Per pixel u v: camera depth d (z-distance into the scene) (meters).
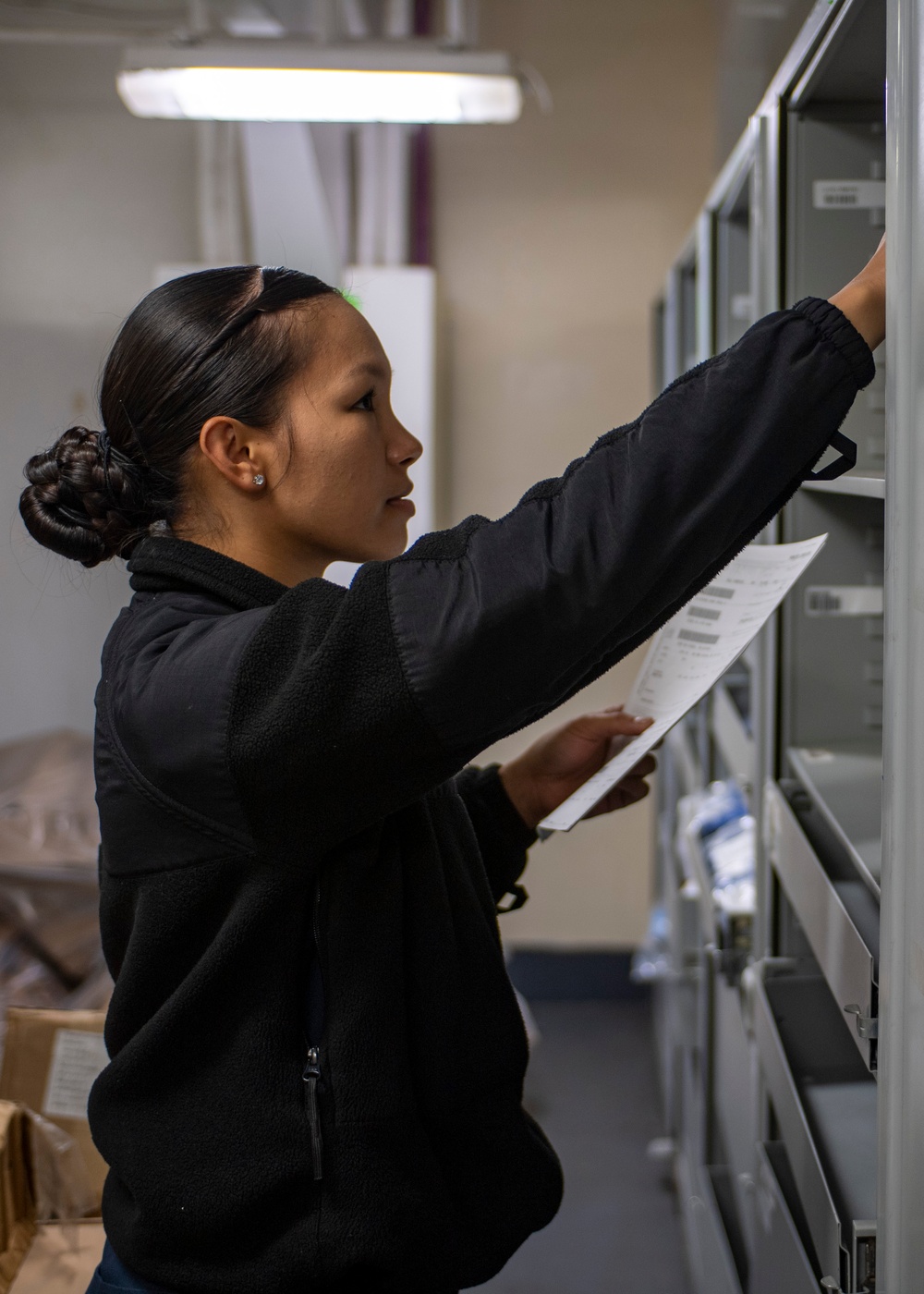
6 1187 1.28
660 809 3.17
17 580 3.33
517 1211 0.90
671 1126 2.61
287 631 0.76
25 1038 1.45
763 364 0.71
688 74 3.36
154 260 3.39
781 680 1.41
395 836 0.86
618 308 3.45
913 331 0.75
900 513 0.77
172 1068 0.82
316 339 0.84
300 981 0.82
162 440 0.86
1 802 2.62
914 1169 0.78
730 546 0.74
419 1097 0.86
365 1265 0.81
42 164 3.34
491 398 3.48
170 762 0.77
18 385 3.36
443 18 3.25
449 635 0.70
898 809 0.78
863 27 1.05
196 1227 0.80
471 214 3.43
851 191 1.32
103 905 0.88
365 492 0.86
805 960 1.42
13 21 3.18
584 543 0.70
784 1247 1.20
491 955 0.91
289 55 2.29
